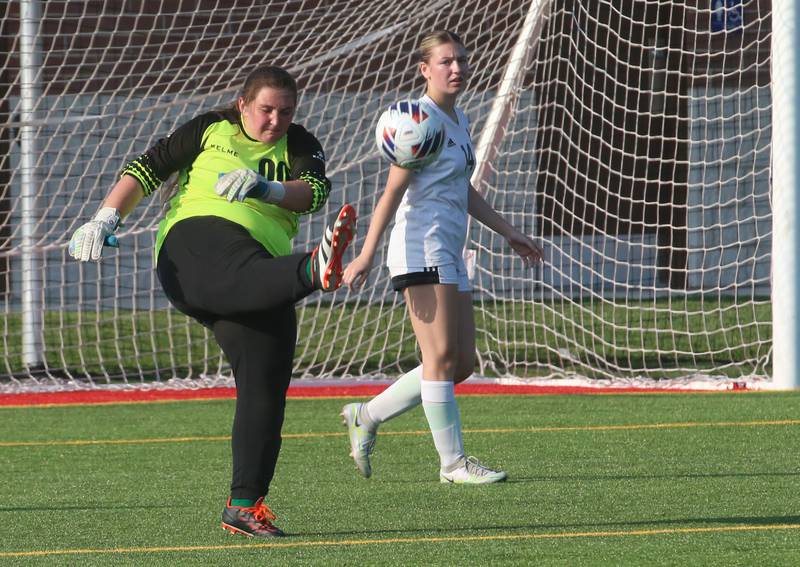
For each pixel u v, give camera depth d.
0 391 31.81
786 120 28.91
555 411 26.05
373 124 40.03
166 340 39.53
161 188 14.36
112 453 21.45
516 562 11.91
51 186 41.81
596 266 48.31
